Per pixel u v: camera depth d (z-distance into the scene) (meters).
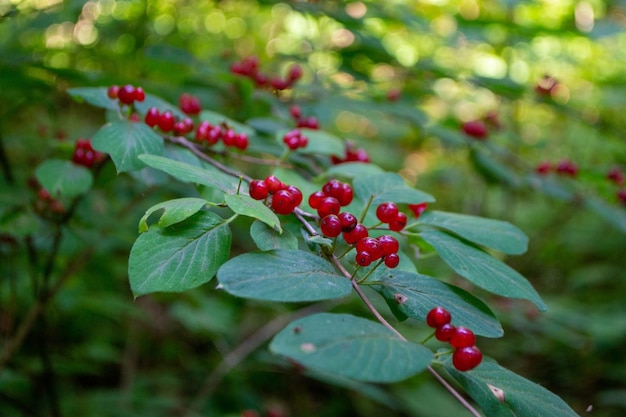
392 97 0.62
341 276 0.24
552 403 0.24
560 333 0.77
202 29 1.02
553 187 0.60
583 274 1.03
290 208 0.27
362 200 0.31
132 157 0.31
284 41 1.00
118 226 0.53
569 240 1.09
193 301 0.72
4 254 0.54
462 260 0.28
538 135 1.17
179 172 0.26
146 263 0.24
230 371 0.77
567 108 0.68
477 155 0.61
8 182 0.46
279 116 0.50
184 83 0.56
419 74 0.67
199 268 0.25
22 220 0.43
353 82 0.63
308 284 0.23
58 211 0.45
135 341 0.78
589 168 0.62
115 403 0.65
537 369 0.89
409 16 0.66
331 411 0.81
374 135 1.19
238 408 0.74
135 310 0.71
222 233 0.26
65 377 0.72
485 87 0.64
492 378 0.24
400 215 0.29
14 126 0.79
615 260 1.11
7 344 0.53
